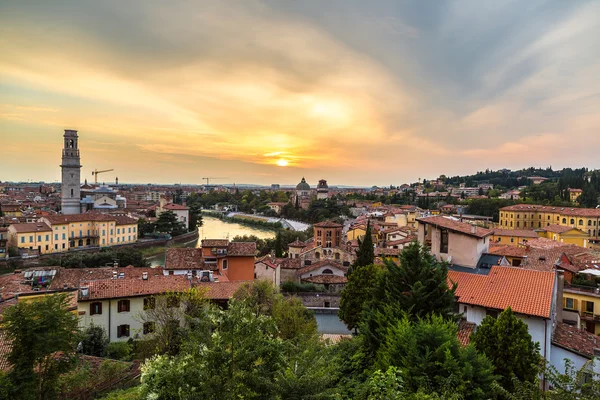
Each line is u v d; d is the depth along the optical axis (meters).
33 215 128.25
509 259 56.03
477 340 22.45
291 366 16.73
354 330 40.88
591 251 68.19
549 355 28.25
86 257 86.56
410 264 26.91
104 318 37.97
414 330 19.81
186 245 135.12
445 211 186.00
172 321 33.09
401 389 17.16
